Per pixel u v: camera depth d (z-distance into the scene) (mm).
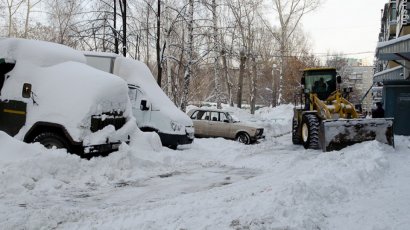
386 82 17312
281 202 5398
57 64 10219
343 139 11734
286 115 35656
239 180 9047
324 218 5070
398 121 17078
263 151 13852
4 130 9680
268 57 46906
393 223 4855
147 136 11234
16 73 9945
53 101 9445
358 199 6086
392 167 8805
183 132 13703
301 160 10898
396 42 13969
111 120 10062
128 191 7715
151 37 23781
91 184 8117
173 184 8484
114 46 22422
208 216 5098
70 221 5410
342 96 15695
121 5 21766
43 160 7949
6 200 6434
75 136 9047
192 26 22609
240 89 35875
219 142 16312
